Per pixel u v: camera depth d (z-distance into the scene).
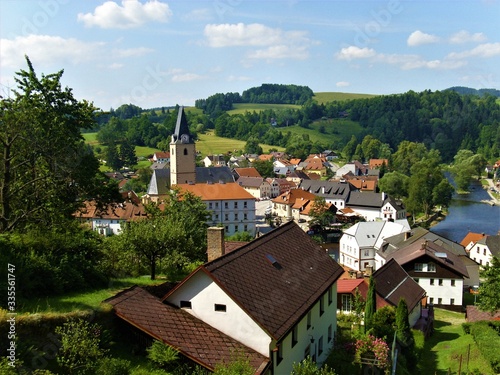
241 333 22.41
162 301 23.95
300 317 24.11
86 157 37.75
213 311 22.94
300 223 122.94
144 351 21.48
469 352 39.03
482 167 185.62
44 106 35.28
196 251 38.59
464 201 154.88
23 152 34.56
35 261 25.73
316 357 29.28
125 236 35.12
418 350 39.28
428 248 64.06
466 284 71.31
